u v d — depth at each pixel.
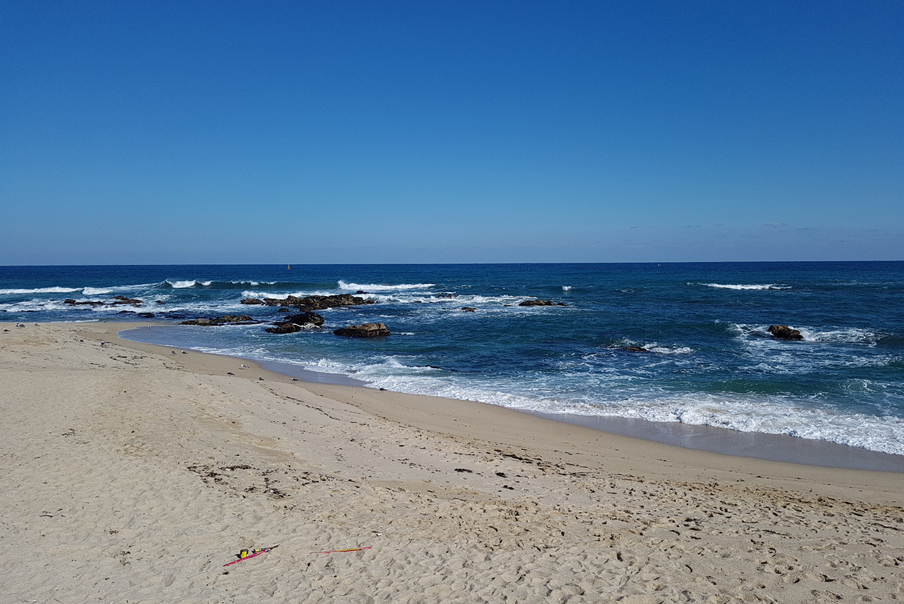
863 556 5.86
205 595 4.82
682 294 48.81
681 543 6.15
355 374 18.58
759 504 7.92
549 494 7.96
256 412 11.80
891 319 30.77
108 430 9.34
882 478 9.64
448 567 5.47
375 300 45.12
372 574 5.29
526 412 14.03
